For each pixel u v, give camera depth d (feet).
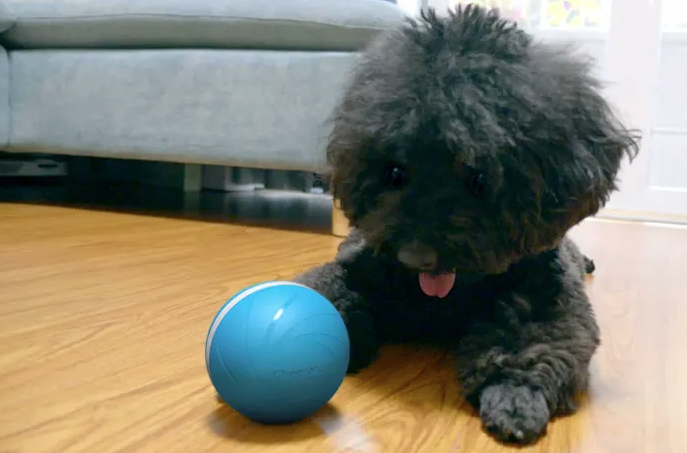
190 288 4.36
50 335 3.34
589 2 10.80
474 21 2.88
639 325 4.03
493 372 2.61
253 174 11.81
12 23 7.61
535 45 2.98
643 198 10.80
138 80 7.30
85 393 2.66
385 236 2.72
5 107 7.79
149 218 7.65
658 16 10.36
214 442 2.29
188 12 7.01
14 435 2.28
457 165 2.62
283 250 5.95
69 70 7.57
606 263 6.24
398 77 2.73
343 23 6.57
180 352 3.15
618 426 2.55
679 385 3.01
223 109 7.04
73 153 7.79
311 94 6.72
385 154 2.74
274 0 6.81
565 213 2.76
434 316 3.23
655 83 10.55
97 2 7.38
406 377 3.00
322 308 2.47
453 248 2.60
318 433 2.39
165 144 7.30
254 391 2.28
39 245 5.66
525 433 2.34
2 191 9.45
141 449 2.22
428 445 2.33
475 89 2.60
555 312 2.92
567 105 2.73
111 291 4.22
